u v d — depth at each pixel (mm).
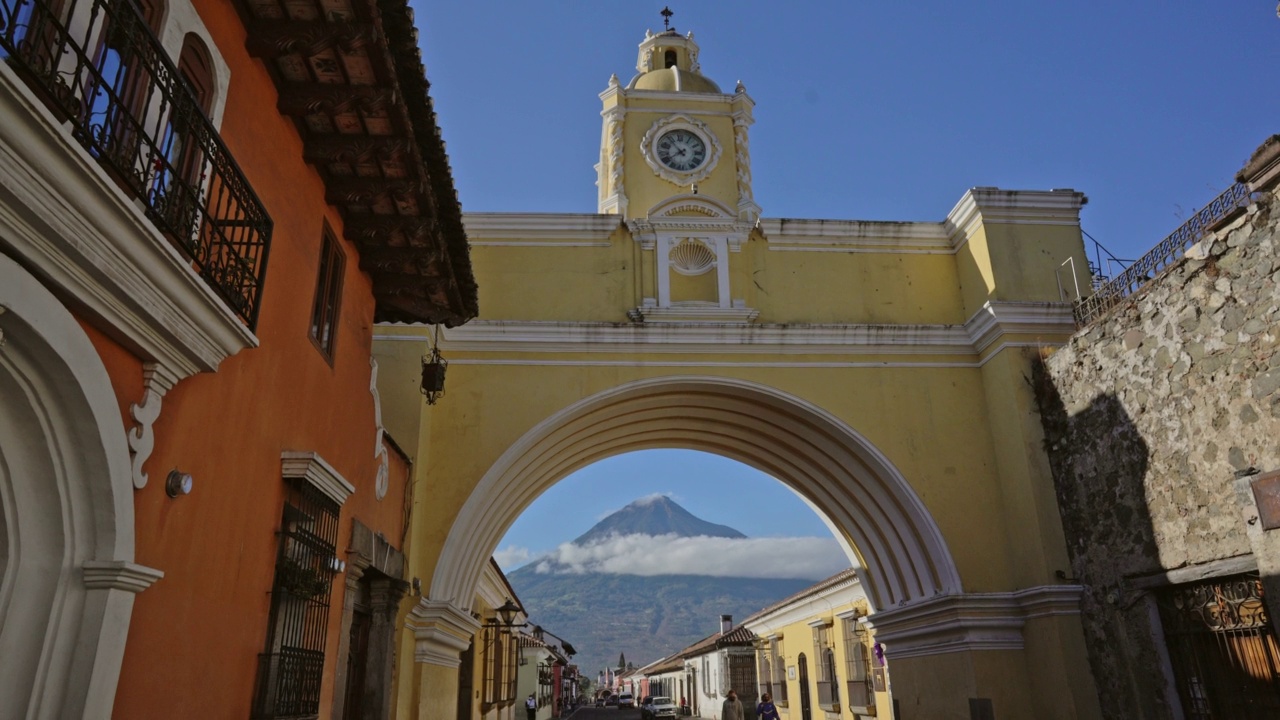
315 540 5273
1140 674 9016
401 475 9008
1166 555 8703
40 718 2898
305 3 4457
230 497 4223
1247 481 7625
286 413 5070
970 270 11984
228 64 4367
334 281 6250
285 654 4703
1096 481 9820
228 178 3998
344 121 5289
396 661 9031
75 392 2971
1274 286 7445
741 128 13188
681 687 42656
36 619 2998
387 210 6242
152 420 3465
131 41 3125
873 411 11469
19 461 3045
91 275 2957
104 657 3047
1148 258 9344
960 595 10516
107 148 3150
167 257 3223
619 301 11656
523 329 11094
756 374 11453
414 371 10297
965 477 11312
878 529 12250
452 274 7262
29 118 2467
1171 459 8672
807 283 12016
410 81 5156
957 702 10688
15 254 2707
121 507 3172
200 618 3865
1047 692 10023
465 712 14883
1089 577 9898
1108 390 9656
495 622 18297
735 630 30031
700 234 11922
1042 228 11781
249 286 4277
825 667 19000
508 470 10875
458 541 10227
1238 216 7852
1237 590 8008
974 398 11688
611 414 11742
